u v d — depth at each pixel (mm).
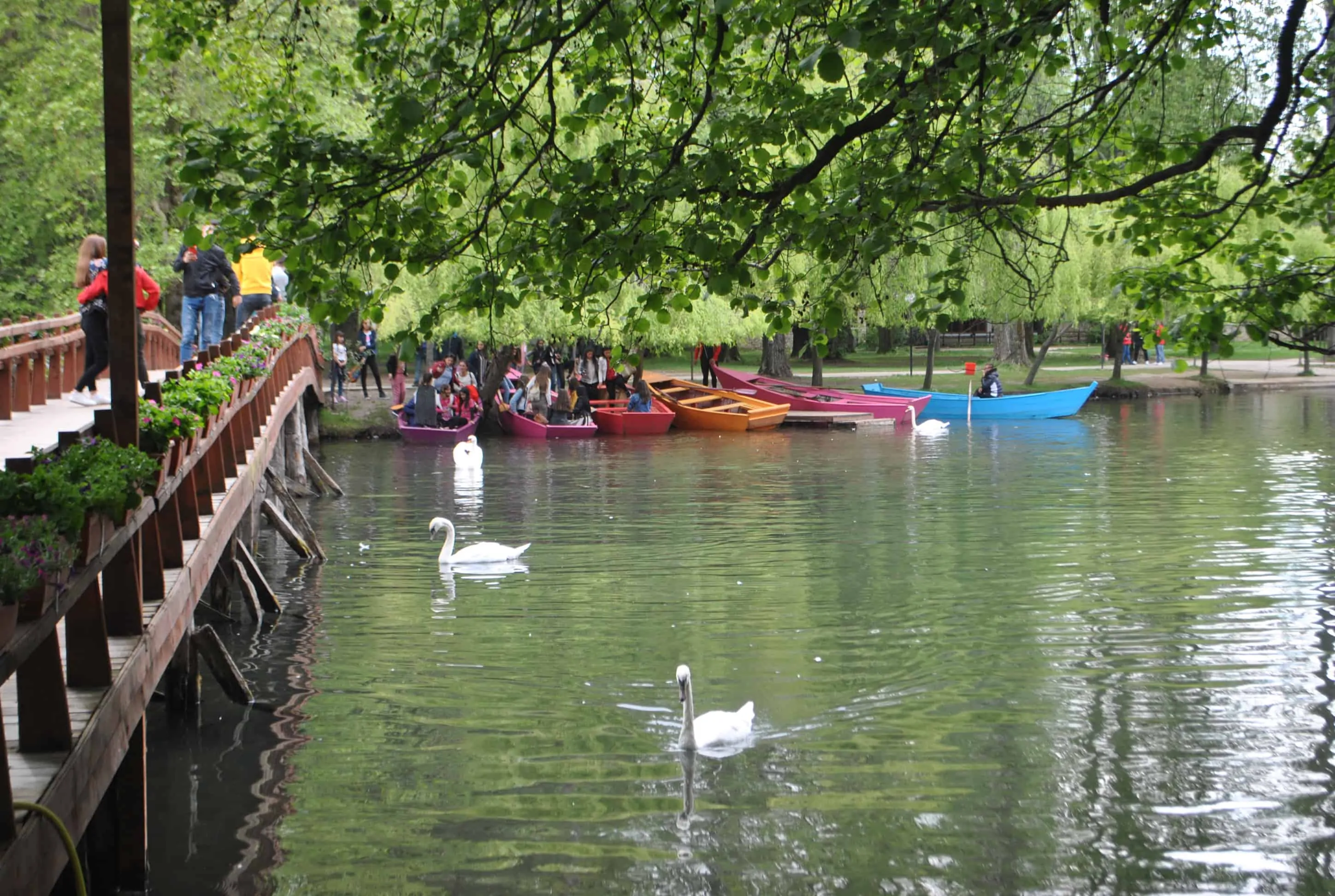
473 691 11383
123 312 7496
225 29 11422
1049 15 7578
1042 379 51406
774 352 50062
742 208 7996
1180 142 9586
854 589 15258
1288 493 23219
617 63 9141
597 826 8414
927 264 37188
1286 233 9508
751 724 10273
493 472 28422
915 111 7758
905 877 7684
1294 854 7961
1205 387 50719
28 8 28328
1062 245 9180
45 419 14531
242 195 7543
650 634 13266
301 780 9266
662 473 27812
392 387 41031
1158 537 18594
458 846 8102
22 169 29625
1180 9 8844
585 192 7781
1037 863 7848
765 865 7812
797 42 8898
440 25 8523
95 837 7422
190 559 9492
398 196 10070
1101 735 10039
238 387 13539
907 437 35906
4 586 4621
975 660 12078
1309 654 12148
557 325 34844
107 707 6258
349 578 16609
